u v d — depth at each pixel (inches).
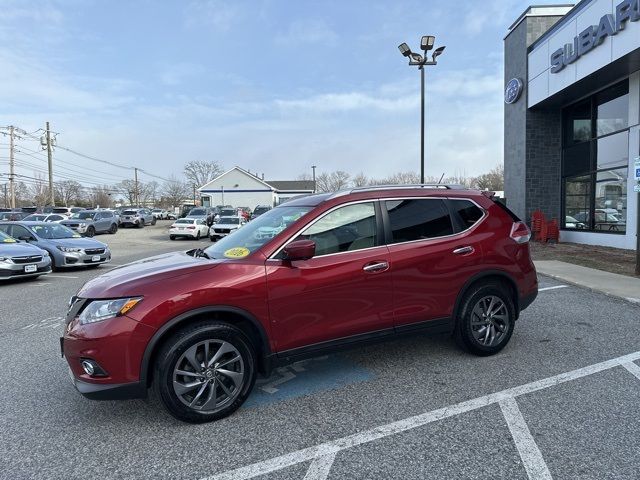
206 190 2655.0
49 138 1955.0
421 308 169.8
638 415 135.9
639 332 222.4
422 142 685.3
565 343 205.2
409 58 673.6
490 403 145.5
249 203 2645.2
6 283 419.2
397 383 163.0
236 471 112.0
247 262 144.3
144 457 118.8
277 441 125.4
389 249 164.9
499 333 188.7
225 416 139.2
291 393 156.9
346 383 164.4
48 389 164.9
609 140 574.9
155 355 133.4
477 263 180.4
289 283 145.7
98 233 1205.7
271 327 143.9
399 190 176.6
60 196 3120.1
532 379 164.1
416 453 117.7
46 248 498.6
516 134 726.5
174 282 134.1
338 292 153.3
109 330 127.2
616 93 557.3
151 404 151.0
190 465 114.9
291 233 151.9
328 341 153.5
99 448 123.5
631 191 530.3
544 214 697.6
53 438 129.3
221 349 137.1
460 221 183.3
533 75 668.7
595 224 610.2
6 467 115.0
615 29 468.8
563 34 580.1
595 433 125.7
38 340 229.6
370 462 114.2
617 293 305.6
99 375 129.6
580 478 105.7
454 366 177.9
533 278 196.5
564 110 679.7
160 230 1392.7
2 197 3221.0
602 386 157.3
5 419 141.4
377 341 162.9
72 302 144.6
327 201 161.8
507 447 119.5
